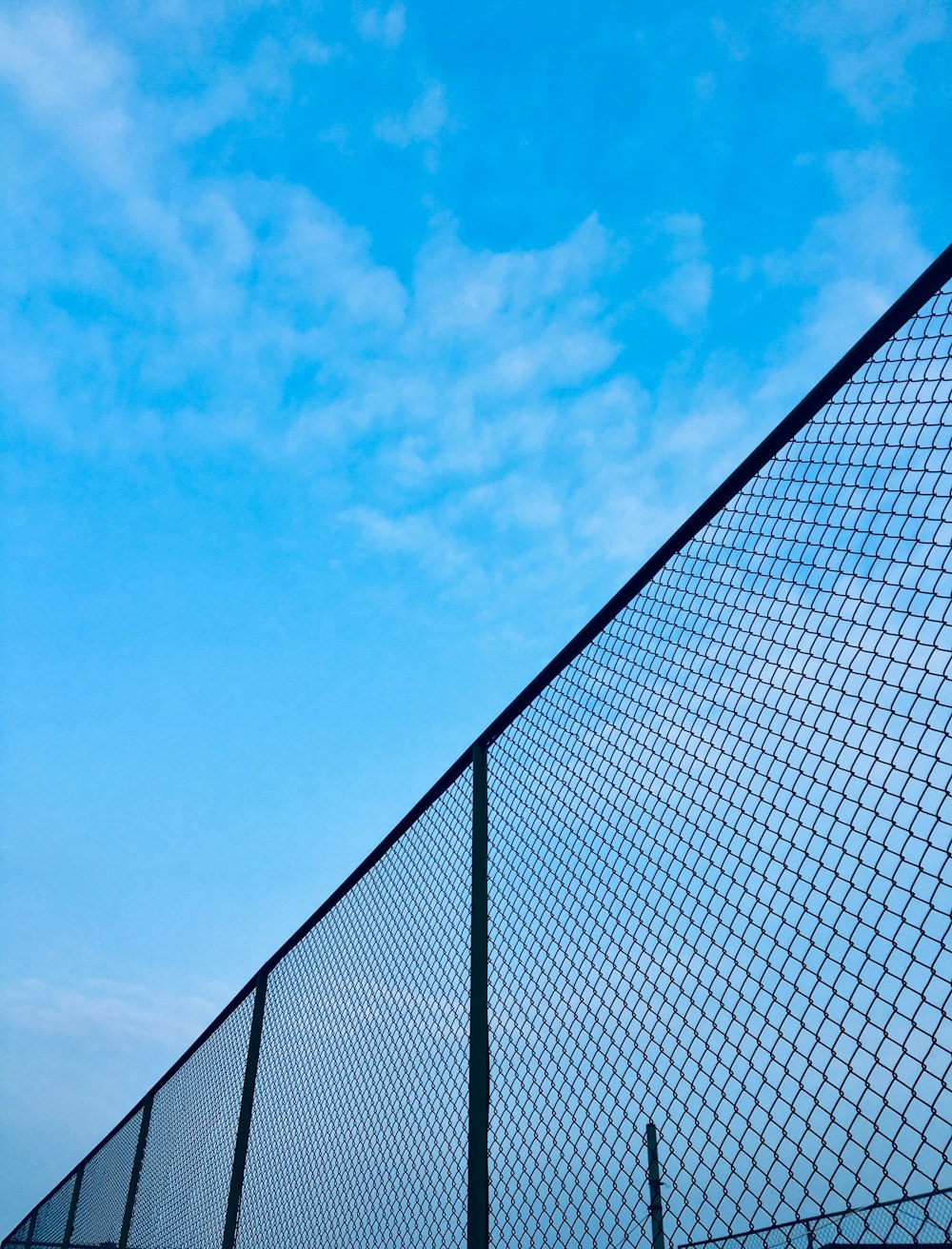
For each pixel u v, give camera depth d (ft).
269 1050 14.23
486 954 8.43
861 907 4.98
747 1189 5.04
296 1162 11.85
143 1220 19.01
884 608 5.40
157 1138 19.95
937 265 5.58
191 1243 15.52
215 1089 16.67
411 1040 9.54
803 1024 5.06
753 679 6.16
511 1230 6.88
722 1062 5.47
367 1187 9.62
